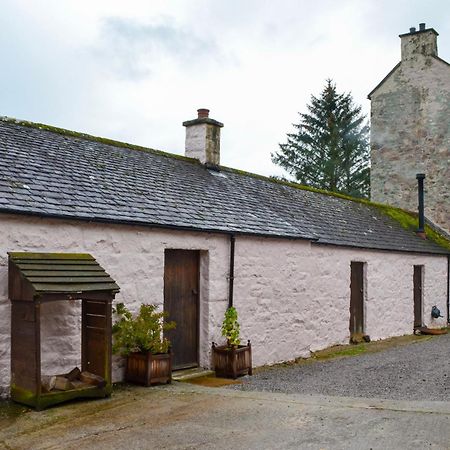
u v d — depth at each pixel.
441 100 21.39
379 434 5.29
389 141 22.61
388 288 15.45
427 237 19.06
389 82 22.75
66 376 6.82
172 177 10.90
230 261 9.94
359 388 8.23
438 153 21.34
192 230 9.06
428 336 16.02
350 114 38.47
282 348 11.15
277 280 11.11
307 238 11.72
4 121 9.48
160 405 6.56
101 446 5.09
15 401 6.49
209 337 9.52
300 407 6.39
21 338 6.44
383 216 18.72
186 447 5.05
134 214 8.28
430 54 21.75
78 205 7.65
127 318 7.96
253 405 6.54
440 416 5.82
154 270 8.55
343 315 13.45
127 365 7.83
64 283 6.46
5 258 6.64
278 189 14.52
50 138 9.77
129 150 11.24
